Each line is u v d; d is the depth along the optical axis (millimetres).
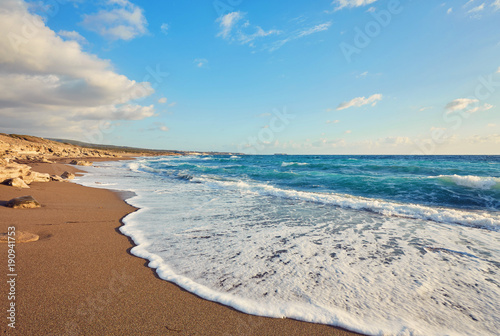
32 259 3932
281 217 7516
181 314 2770
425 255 4738
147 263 4090
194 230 6074
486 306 3137
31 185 11562
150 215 7512
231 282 3551
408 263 4367
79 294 3035
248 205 9258
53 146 66375
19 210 6812
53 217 6484
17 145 46531
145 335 2385
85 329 2418
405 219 7375
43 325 2430
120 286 3303
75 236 5180
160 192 12297
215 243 5184
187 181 17438
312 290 3402
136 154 107062
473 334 2646
